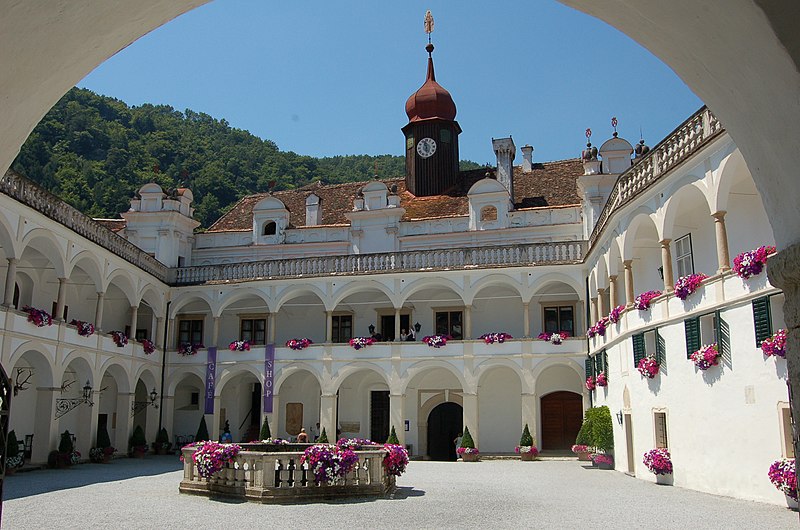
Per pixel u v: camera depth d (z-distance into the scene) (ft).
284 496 63.98
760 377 61.41
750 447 62.64
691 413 73.00
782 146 16.48
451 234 143.95
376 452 69.10
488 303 140.15
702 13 16.02
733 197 74.18
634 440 88.84
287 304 148.97
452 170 161.89
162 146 282.15
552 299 136.56
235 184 274.36
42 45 16.02
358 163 342.23
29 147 235.20
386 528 49.85
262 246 154.81
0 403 19.21
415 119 163.12
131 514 57.21
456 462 119.03
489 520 53.67
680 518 53.16
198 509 59.88
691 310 73.61
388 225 147.74
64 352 105.40
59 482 83.25
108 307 145.69
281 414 147.95
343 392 144.77
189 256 157.99
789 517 52.37
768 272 18.06
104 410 141.59
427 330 142.10
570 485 79.10
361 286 135.03
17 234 92.79
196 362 139.85
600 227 107.34
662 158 81.61
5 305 91.09
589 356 121.39
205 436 135.74
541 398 134.51
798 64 14.53
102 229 117.80
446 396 137.90
